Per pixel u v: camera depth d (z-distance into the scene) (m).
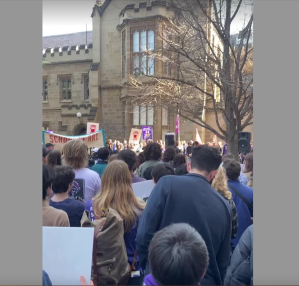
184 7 10.51
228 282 2.44
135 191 3.59
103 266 2.43
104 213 2.69
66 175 3.24
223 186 3.12
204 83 12.16
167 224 2.26
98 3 24.53
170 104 11.32
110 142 13.86
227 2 9.38
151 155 4.84
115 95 24.36
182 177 2.39
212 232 2.26
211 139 21.14
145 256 2.33
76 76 27.02
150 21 21.02
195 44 10.52
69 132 25.86
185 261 1.46
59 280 2.24
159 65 19.72
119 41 24.11
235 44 11.70
